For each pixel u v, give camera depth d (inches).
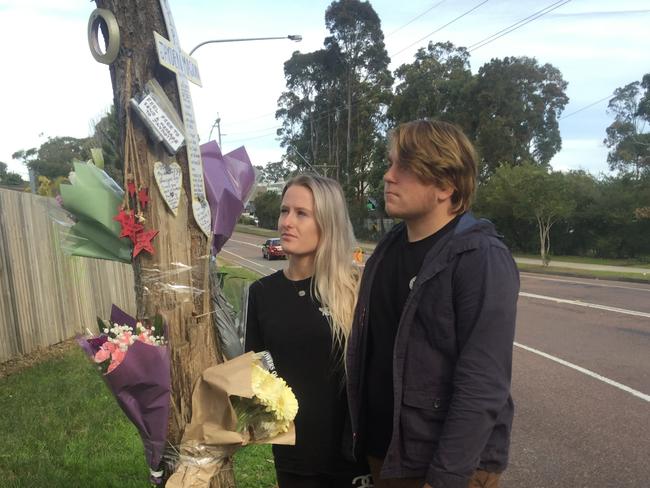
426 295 63.7
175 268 65.1
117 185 68.5
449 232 65.6
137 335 60.6
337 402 79.0
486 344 59.3
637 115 1731.1
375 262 73.7
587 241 1099.3
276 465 82.2
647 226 1005.2
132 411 60.7
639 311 396.5
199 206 67.2
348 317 78.5
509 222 1194.0
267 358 76.2
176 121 64.1
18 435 140.9
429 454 63.4
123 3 62.5
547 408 191.2
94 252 67.7
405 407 64.8
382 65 1923.0
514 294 61.4
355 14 1889.8
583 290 543.5
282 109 2263.8
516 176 1032.8
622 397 201.5
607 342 294.2
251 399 64.6
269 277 85.9
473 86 1406.3
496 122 1347.2
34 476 117.7
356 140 1930.4
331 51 1924.2
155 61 62.9
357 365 73.7
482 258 61.3
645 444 158.9
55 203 68.4
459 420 57.9
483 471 63.9
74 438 140.4
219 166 75.3
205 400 65.0
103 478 118.6
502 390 58.9
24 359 229.9
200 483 63.9
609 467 145.1
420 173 65.6
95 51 64.1
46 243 258.1
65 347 255.9
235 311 85.0
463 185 66.7
